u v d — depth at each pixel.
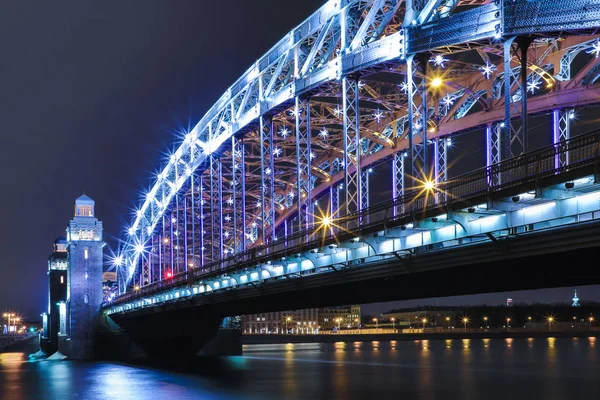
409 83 48.19
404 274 43.69
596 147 28.72
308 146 62.25
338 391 58.81
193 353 120.56
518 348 143.88
